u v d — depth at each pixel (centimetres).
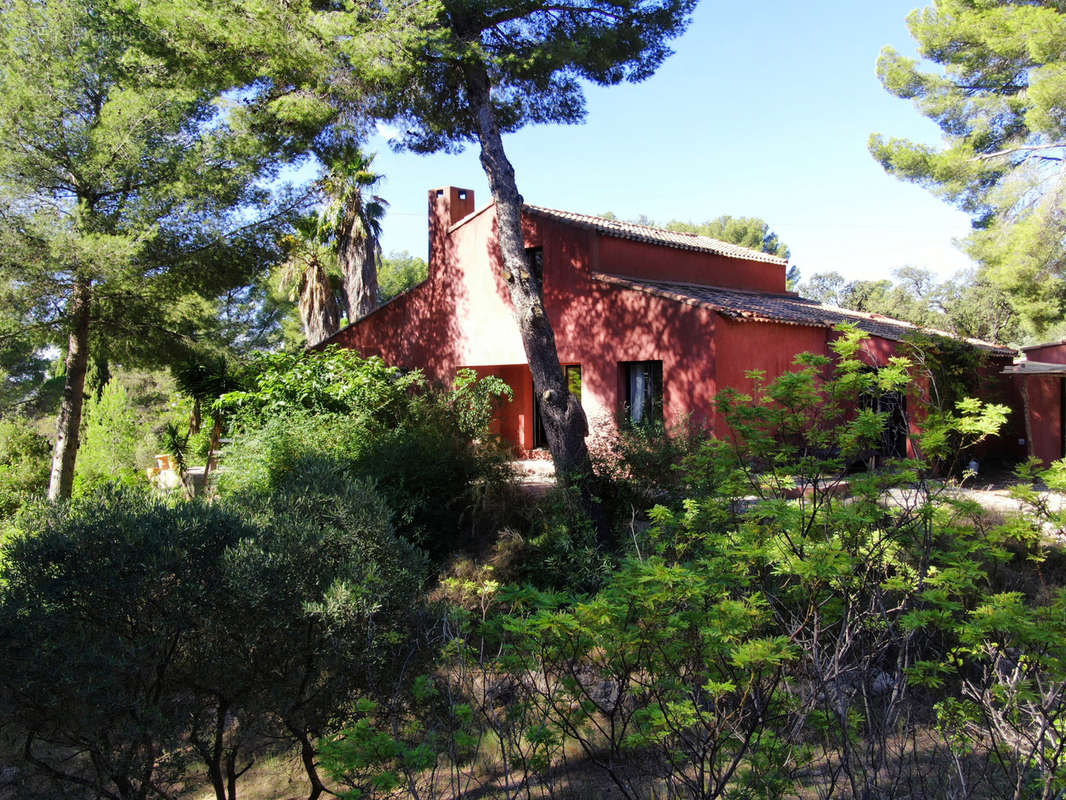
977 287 3641
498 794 485
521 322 1159
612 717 387
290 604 480
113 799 448
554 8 1347
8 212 1309
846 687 366
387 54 1170
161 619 455
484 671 431
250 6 1135
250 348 2392
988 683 382
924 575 358
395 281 4922
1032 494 369
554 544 944
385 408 1338
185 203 1414
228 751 521
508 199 1212
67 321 1461
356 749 359
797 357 400
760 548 365
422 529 1038
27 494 1636
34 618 429
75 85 1388
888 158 1945
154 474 1739
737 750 362
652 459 1041
